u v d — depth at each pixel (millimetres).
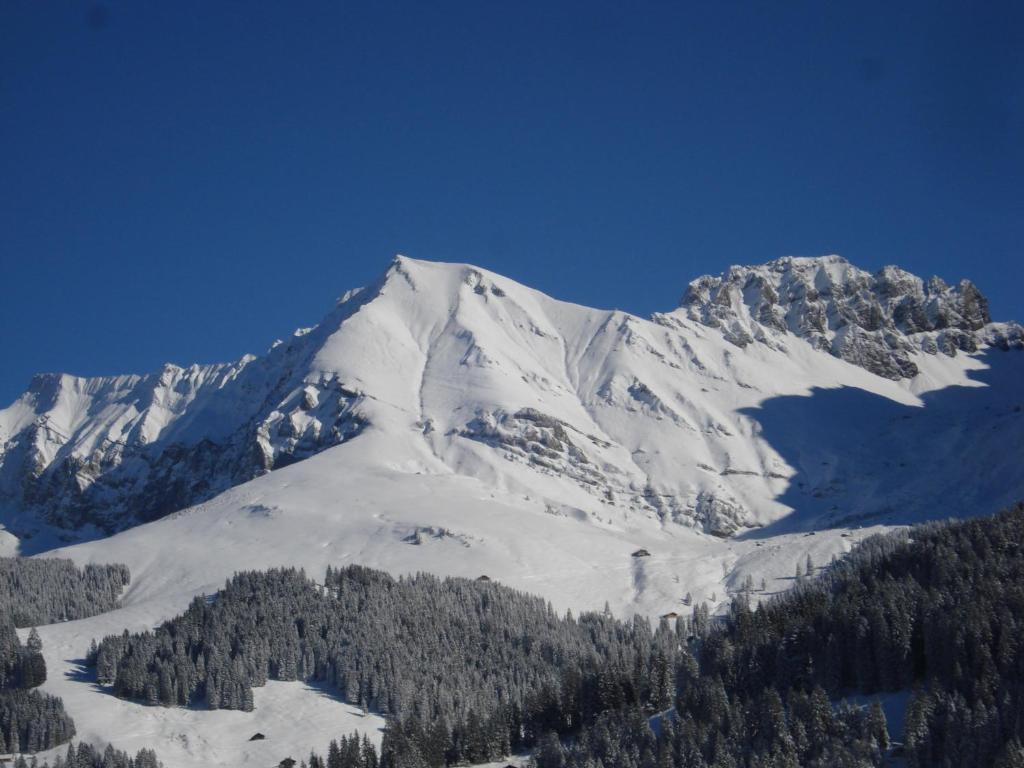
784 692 190375
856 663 190625
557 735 192875
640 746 177500
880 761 161625
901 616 191000
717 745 165750
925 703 165250
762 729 172875
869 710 170375
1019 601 191250
